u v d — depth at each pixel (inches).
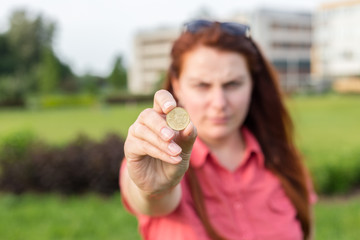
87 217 223.1
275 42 2246.6
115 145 273.0
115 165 262.2
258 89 83.1
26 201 257.8
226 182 74.4
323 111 862.5
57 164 269.4
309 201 84.4
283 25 2269.9
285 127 84.1
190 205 69.2
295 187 80.7
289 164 81.3
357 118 713.0
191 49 71.2
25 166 273.0
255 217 73.9
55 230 204.4
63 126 713.6
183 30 74.7
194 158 73.1
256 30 2156.7
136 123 45.9
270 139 82.1
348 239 189.6
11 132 301.0
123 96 1520.7
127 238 195.2
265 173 79.0
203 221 68.2
